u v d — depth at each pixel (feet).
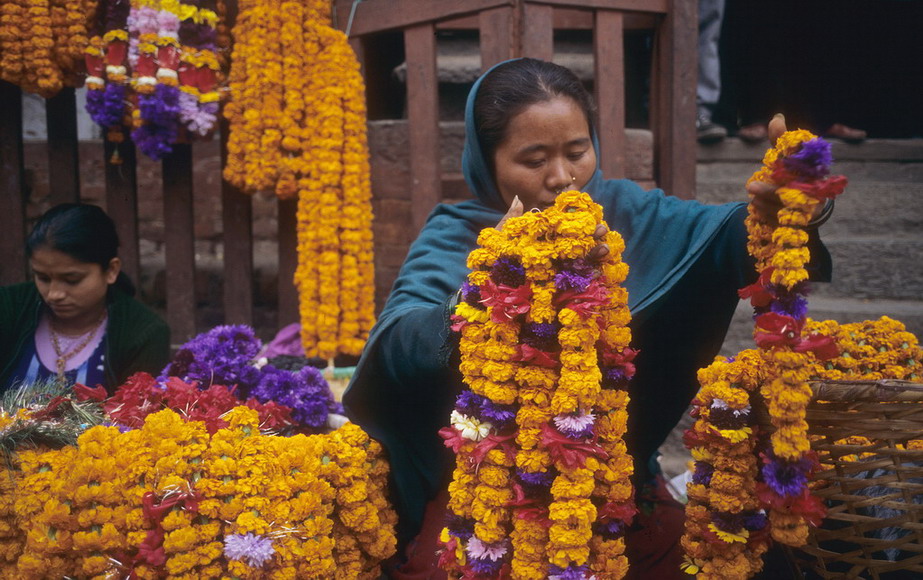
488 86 5.59
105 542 4.50
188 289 10.19
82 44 8.90
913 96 14.53
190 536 4.39
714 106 13.07
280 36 8.94
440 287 5.59
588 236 3.97
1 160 10.07
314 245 9.05
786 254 3.76
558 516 3.94
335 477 4.94
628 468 4.29
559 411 3.95
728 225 5.18
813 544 4.50
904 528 4.19
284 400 5.93
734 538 4.30
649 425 5.97
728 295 5.46
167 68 8.73
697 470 4.47
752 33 13.74
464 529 4.36
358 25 9.77
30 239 6.82
